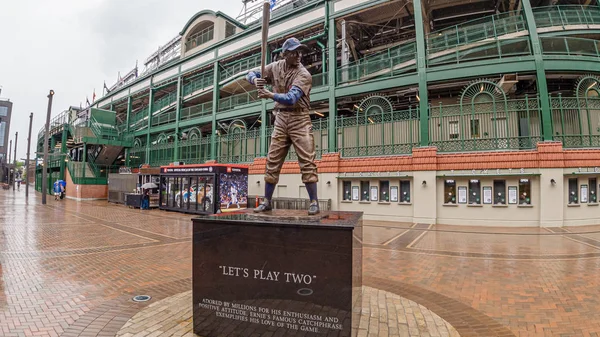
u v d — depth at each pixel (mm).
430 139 14852
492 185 13602
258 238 3512
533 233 11477
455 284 5809
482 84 14312
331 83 17609
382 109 15969
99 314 4320
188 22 29375
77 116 39469
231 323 3572
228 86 23938
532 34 14047
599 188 13633
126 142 30797
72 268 6699
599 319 4293
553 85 15930
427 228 12883
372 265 7203
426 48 15930
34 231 11438
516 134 13898
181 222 14523
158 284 5688
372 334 3701
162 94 32719
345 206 16484
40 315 4273
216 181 16891
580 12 15203
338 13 17828
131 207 22406
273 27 20828
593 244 9500
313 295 3309
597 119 13961
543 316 4391
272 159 4648
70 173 30609
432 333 3744
